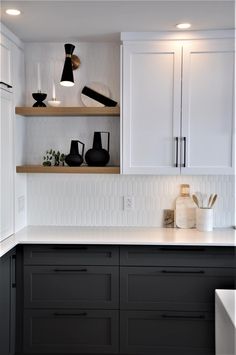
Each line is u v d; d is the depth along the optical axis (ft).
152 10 8.27
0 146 9.11
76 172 10.12
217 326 5.90
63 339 9.55
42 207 11.21
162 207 11.06
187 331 9.37
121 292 9.41
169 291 9.36
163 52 9.80
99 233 10.19
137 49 9.82
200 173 9.92
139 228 10.87
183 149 9.89
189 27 9.45
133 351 9.46
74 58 10.83
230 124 9.80
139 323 9.45
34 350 9.59
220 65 9.73
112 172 10.09
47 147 11.09
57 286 9.50
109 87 10.91
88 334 9.52
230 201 10.95
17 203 10.37
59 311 9.52
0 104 9.08
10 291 9.19
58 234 10.07
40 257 9.46
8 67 9.62
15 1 7.72
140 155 10.00
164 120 9.91
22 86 10.80
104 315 9.46
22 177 10.82
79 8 8.14
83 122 11.02
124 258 9.36
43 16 8.64
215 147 9.87
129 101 9.91
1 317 8.61
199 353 9.38
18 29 9.62
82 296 9.48
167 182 11.03
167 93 9.86
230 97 9.77
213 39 9.68
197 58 9.76
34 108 10.13
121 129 9.96
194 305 9.32
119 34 10.03
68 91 10.97
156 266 9.34
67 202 11.18
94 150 10.36
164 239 9.47
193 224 10.84
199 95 9.81
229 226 10.98
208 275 9.26
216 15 8.59
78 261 9.43
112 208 11.11
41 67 10.97
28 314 9.55
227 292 5.95
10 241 9.23
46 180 11.19
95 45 10.87
